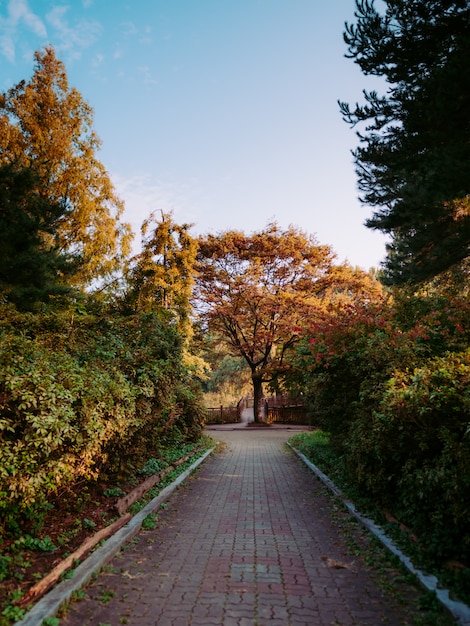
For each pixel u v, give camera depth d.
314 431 19.41
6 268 9.58
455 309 7.45
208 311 26.91
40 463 4.71
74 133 20.12
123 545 5.21
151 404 8.71
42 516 5.07
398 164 10.41
